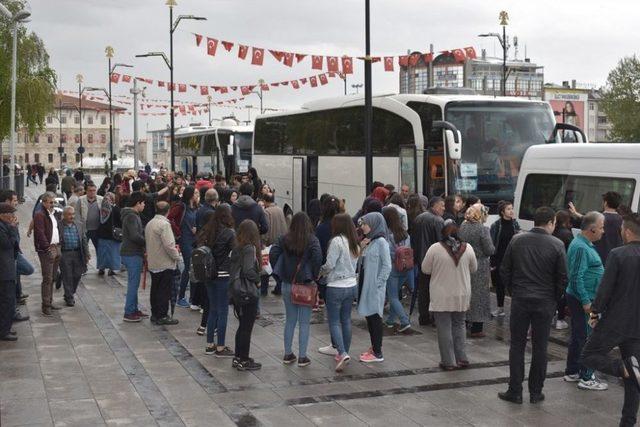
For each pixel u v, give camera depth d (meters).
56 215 13.09
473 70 102.00
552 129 16.88
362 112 19.91
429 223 11.49
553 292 7.70
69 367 9.12
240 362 9.01
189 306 13.08
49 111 39.66
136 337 10.71
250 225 8.87
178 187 17.17
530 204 13.30
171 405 7.70
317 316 12.18
